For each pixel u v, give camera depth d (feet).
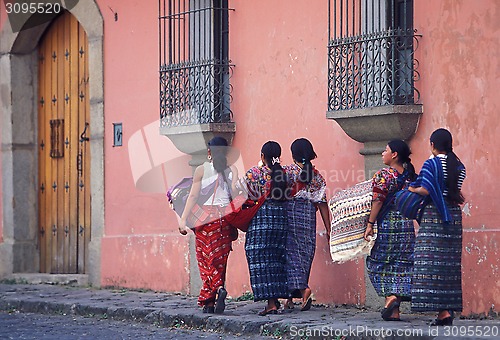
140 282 50.78
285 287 39.63
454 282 34.63
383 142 40.16
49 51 57.36
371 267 36.86
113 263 52.26
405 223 36.14
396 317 36.52
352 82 40.29
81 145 55.47
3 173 58.23
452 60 38.19
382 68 39.65
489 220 37.19
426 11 38.93
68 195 56.24
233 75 46.52
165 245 49.37
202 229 40.42
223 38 47.24
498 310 36.76
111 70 52.65
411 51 39.32
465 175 35.58
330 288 42.01
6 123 57.88
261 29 45.29
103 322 42.45
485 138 37.32
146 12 50.65
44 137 57.77
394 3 40.06
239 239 45.60
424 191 34.45
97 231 53.42
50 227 57.36
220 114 46.70
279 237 39.52
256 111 45.47
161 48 49.67
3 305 48.14
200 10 47.06
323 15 42.63
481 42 37.40
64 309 45.73
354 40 40.34
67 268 56.29
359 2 40.96
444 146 34.68
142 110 50.83
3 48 57.88
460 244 34.83
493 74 37.11
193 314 40.19
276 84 44.60
